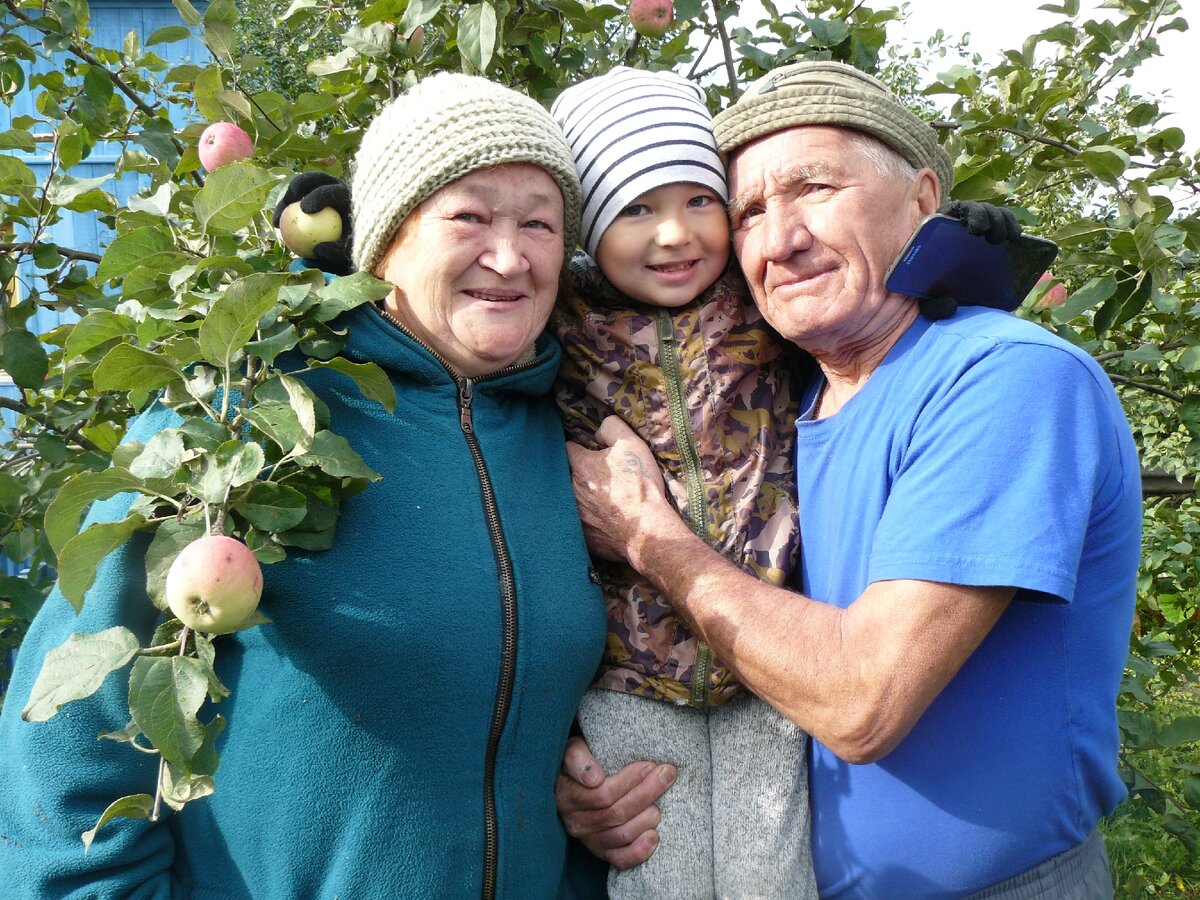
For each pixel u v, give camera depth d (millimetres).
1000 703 1416
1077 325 2787
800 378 1757
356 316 1479
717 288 1679
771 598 1462
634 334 1659
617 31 2857
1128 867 3824
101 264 1378
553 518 1557
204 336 1176
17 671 1346
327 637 1313
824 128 1505
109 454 2270
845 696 1354
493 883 1392
